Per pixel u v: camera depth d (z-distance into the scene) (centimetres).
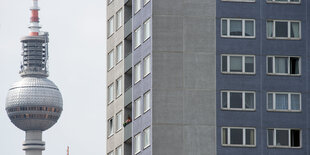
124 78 11119
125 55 11150
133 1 10875
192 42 10156
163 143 9962
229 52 10169
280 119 10094
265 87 10150
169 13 10194
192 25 10188
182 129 10000
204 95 10069
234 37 10200
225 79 10119
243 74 10144
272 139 10069
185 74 10094
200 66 10125
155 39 10144
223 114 10050
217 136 10006
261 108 10100
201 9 10212
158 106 10025
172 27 10169
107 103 11781
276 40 10244
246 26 10238
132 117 10712
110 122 11669
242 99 10100
